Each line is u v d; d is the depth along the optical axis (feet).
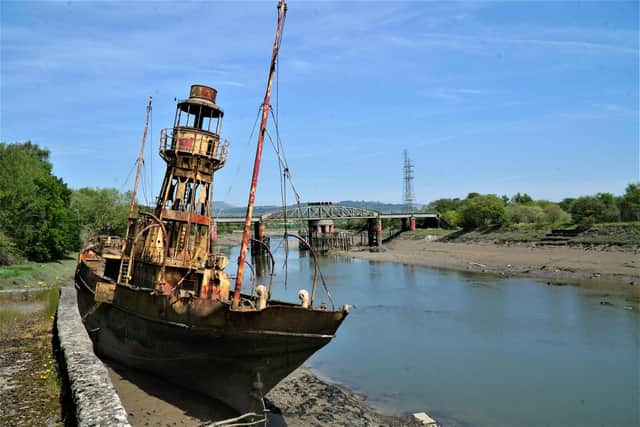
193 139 56.80
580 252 194.08
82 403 33.30
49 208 180.65
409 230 393.50
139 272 59.67
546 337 82.74
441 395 55.83
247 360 41.06
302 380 60.34
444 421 48.32
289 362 40.73
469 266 207.31
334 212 397.80
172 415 41.65
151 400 45.16
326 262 267.59
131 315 52.24
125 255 69.36
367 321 100.17
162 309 46.70
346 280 177.88
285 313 38.55
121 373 53.62
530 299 121.19
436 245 301.84
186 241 53.93
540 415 49.47
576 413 49.73
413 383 60.44
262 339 39.55
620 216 238.27
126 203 264.93
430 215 395.75
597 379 60.39
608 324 90.74
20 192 168.76
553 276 161.89
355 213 388.57
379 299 129.80
